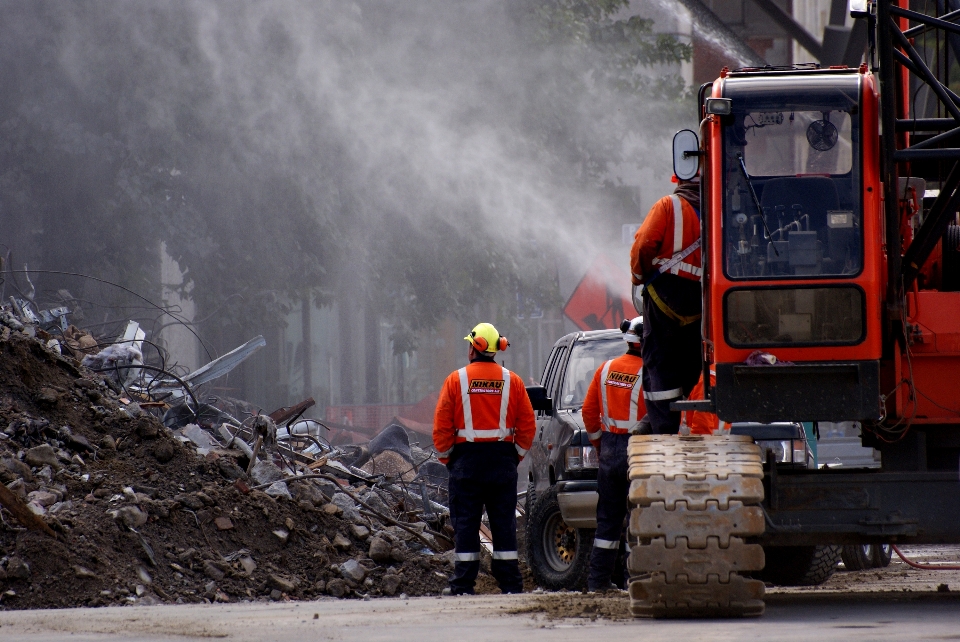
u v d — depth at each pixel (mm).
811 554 35031
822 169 23188
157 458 37438
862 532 22562
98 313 85812
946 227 23781
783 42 141750
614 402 33500
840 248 22859
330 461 48875
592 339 43062
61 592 29938
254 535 35500
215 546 34344
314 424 62031
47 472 34750
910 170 28172
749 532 21234
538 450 43281
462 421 35531
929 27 26047
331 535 37500
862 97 23078
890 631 18281
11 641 18516
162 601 31031
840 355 22656
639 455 22281
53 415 38125
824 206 23000
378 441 58469
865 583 36406
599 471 33781
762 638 17453
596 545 33594
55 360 40938
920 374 23359
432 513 45969
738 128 23344
